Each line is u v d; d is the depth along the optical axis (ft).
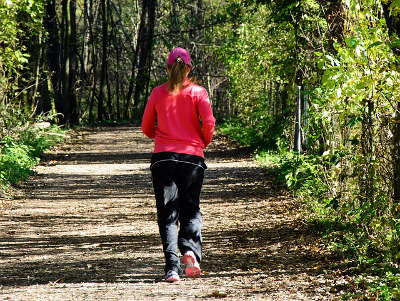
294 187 48.52
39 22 93.09
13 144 74.43
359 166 29.32
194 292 21.45
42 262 31.09
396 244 23.89
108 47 225.97
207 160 88.69
